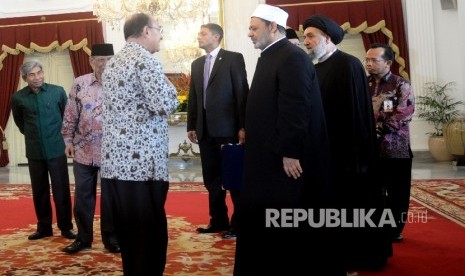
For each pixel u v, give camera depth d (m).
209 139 4.33
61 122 4.35
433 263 3.28
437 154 9.56
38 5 11.69
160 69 2.60
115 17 8.38
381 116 3.81
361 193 3.04
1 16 11.84
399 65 10.04
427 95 9.97
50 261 3.57
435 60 9.95
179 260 3.49
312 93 2.54
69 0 11.57
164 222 2.70
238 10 10.48
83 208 3.87
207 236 4.23
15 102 4.30
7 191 7.40
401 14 10.02
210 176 4.38
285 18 2.68
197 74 4.43
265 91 2.58
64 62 11.99
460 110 9.84
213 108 4.22
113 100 2.62
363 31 10.17
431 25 9.95
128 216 2.61
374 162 3.05
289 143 2.43
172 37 9.49
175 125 10.46
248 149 2.63
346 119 2.98
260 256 2.57
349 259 3.13
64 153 4.30
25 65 4.20
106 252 3.82
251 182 2.59
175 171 9.51
